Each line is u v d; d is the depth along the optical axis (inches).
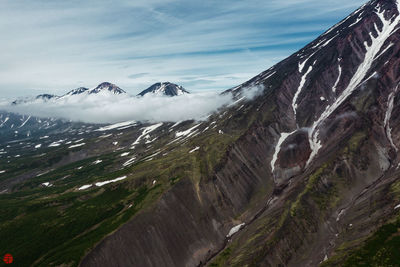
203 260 4323.3
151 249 4180.6
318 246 3902.6
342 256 3149.6
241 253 4050.2
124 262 3939.5
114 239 4151.1
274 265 3671.3
